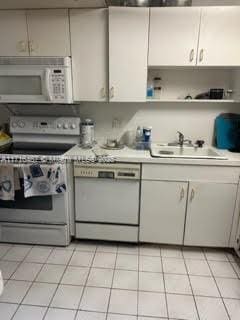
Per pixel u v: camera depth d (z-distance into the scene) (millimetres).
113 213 2195
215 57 2045
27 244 2312
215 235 2174
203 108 2459
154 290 1792
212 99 2281
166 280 1892
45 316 1568
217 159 2008
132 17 2000
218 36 2004
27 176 2035
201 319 1566
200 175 2045
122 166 2062
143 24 2012
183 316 1587
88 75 2166
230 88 2398
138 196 2137
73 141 2475
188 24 1995
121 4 1997
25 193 2035
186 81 2426
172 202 2123
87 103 2516
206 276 1942
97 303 1672
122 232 2234
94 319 1553
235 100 2227
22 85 2145
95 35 2074
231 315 1597
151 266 2045
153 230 2209
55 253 2188
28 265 2029
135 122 2539
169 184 2084
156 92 2434
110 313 1599
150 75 2428
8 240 2301
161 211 2154
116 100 2182
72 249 2250
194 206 2115
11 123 2420
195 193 2080
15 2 1898
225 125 2375
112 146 2359
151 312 1611
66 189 2129
